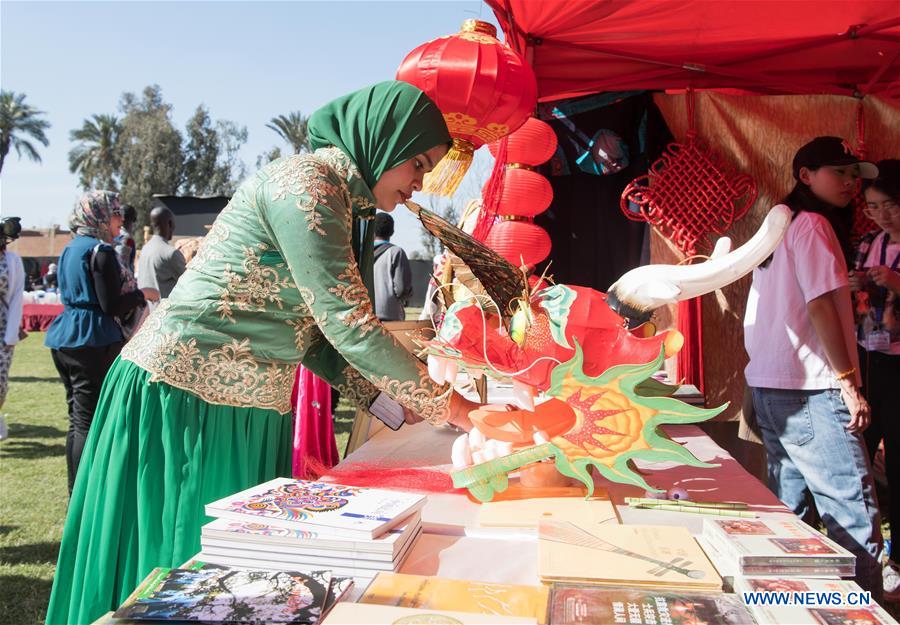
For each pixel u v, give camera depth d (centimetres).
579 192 347
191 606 94
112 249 356
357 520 116
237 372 157
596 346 137
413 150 151
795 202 249
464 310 140
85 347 349
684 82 345
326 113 156
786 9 278
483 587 104
